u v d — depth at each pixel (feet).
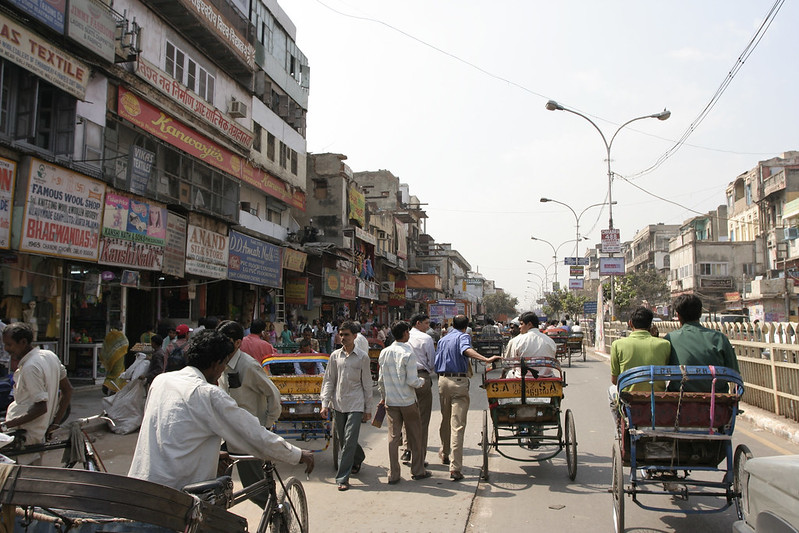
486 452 22.56
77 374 44.91
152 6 51.60
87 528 8.91
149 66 48.93
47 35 37.47
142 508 8.14
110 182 42.32
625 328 82.02
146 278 52.03
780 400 31.83
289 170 85.87
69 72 38.83
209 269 57.26
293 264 79.10
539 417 22.97
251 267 66.49
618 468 15.89
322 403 22.82
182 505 8.66
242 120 69.67
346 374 22.22
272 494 12.74
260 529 11.90
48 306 40.29
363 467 24.84
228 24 63.67
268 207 81.71
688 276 171.12
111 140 46.47
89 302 44.11
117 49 44.86
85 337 44.98
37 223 35.45
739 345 38.40
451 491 20.97
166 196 53.21
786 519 9.66
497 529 17.19
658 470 16.19
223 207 64.23
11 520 8.36
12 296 37.24
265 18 77.87
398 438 22.48
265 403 18.47
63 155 39.63
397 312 154.10
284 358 27.68
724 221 189.06
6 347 15.69
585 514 18.44
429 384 25.77
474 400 44.21
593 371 65.21
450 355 23.63
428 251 206.39
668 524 17.57
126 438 29.04
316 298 92.07
